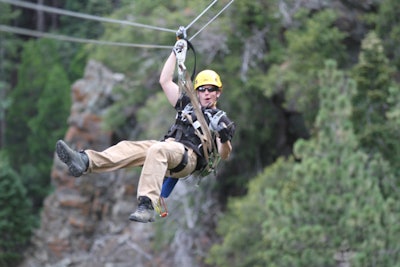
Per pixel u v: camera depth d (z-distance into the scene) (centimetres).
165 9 5253
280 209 3788
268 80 5041
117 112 6109
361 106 4356
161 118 5303
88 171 1406
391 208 3666
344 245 3638
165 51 5431
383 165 3919
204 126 1473
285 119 5888
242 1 5031
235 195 6034
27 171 8356
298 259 3594
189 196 5716
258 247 4450
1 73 10069
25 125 8919
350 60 5525
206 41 5181
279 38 5531
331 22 5116
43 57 9194
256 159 5969
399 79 5094
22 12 10750
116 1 8769
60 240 6825
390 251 3509
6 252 6969
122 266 6278
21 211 7075
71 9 9806
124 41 5488
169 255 5981
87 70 6969
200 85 1552
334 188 3684
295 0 5397
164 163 1399
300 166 3762
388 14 5188
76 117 6825
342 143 3825
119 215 6569
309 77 4969
